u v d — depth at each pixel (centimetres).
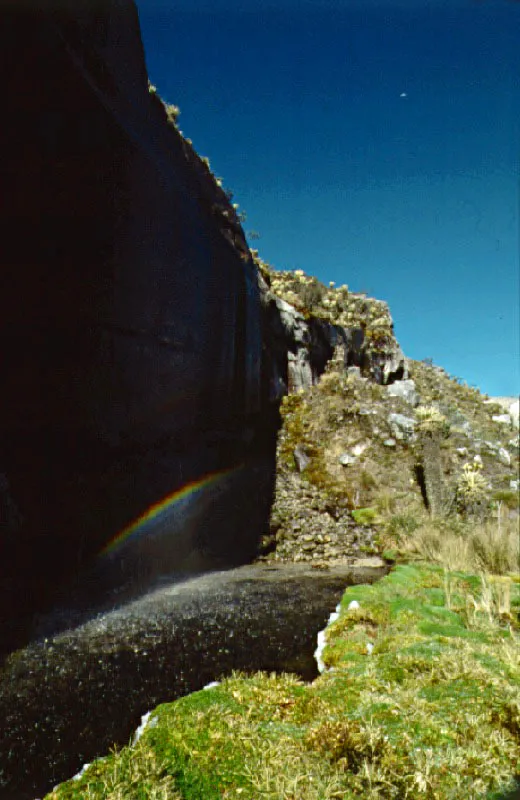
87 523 869
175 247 1140
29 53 652
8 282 732
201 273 1282
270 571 1093
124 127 911
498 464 2011
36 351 792
